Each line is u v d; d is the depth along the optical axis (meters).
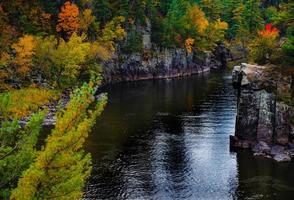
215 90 79.44
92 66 78.62
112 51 90.94
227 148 43.28
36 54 65.12
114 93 75.81
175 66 105.75
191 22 114.88
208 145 44.19
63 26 80.75
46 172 11.70
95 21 91.38
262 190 33.44
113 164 38.03
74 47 67.69
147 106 63.72
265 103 44.00
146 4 103.12
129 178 35.06
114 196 31.64
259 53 67.50
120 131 48.84
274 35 79.62
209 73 111.50
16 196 11.20
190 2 128.25
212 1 131.50
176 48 106.56
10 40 63.56
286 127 43.00
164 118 55.69
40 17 77.25
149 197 31.64
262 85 44.66
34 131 14.53
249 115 44.31
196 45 115.25
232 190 33.38
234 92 76.50
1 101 15.99
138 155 40.66
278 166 38.66
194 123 52.97
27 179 11.30
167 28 105.06
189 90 79.88
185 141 45.38
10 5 72.25
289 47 44.44
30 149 14.23
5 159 14.08
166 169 37.25
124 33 90.00
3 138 14.77
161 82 93.25
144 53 99.19
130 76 95.12
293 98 43.69
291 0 47.06
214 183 34.66
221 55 127.25
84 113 12.73
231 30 138.25
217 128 50.59
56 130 12.16
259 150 42.06
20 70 59.66
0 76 56.38
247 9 133.25
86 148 42.28
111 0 96.69
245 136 44.38
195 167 37.97
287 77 44.91
